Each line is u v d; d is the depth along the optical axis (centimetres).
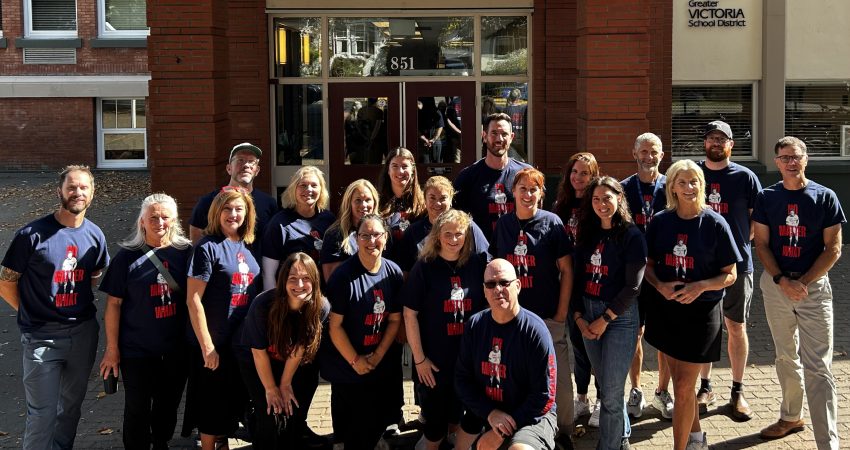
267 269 652
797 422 660
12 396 784
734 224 699
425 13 1327
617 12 991
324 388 786
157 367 614
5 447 670
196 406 618
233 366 614
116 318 604
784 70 1323
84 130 2475
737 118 1344
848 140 1353
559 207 710
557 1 1316
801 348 624
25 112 2470
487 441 527
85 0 2436
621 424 605
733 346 701
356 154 1353
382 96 1345
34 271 593
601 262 606
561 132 1335
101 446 668
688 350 591
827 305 618
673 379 604
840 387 752
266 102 1323
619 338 604
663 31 1288
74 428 631
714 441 658
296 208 666
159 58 1027
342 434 620
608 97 1002
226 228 607
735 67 1325
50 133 2477
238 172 698
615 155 1005
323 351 609
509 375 529
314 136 1352
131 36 2466
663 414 701
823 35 1334
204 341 593
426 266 602
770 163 1327
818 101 1347
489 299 525
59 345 600
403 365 755
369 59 1341
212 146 1037
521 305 625
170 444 675
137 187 2169
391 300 609
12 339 954
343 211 645
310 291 572
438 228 594
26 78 2450
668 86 1299
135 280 601
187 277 600
